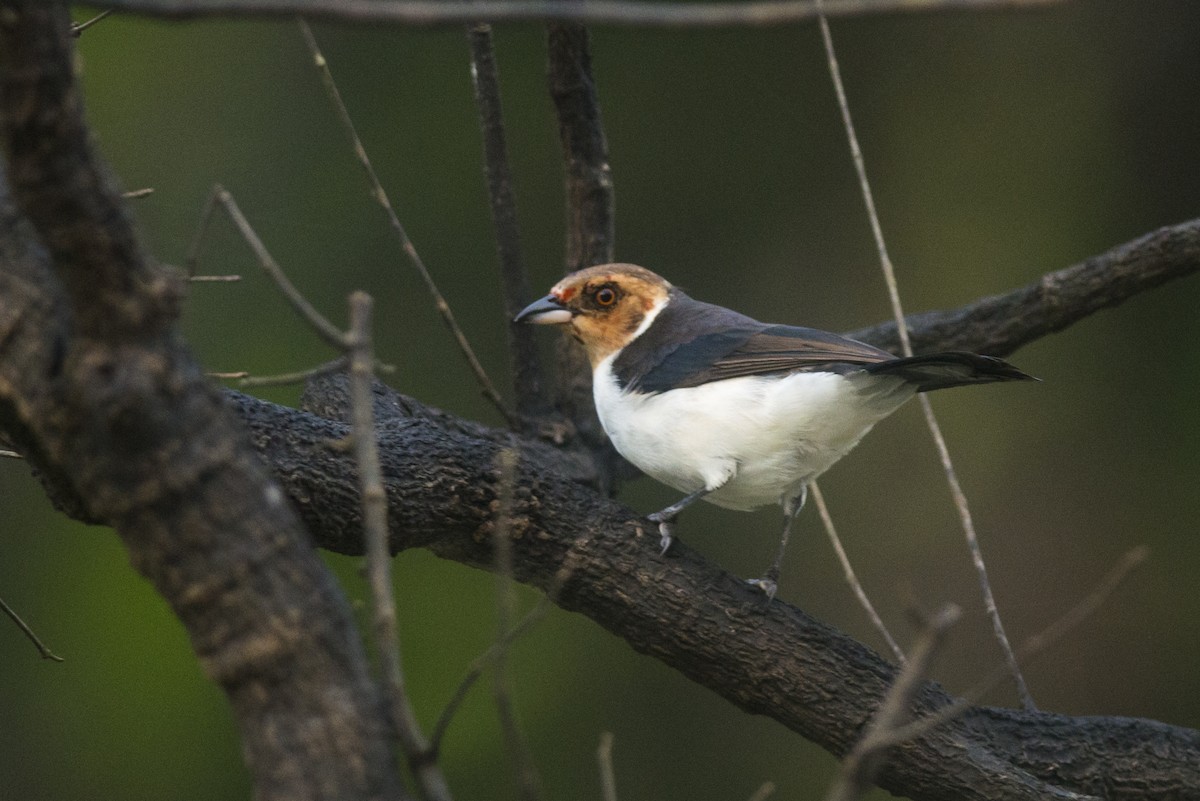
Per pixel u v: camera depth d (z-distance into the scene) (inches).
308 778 161.8
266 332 523.8
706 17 112.7
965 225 558.9
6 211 177.8
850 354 306.7
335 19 122.5
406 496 258.1
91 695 490.9
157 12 123.9
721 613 269.9
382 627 157.8
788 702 269.0
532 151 553.3
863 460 536.1
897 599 518.9
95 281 157.9
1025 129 565.6
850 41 573.0
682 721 511.8
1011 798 261.9
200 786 485.4
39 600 496.4
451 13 120.4
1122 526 519.8
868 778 145.6
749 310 555.8
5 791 479.2
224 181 545.3
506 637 157.3
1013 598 515.5
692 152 564.7
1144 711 501.4
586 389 372.5
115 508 165.6
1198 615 506.0
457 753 495.5
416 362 532.1
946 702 269.9
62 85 147.9
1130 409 532.1
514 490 266.4
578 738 501.0
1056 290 354.3
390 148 552.4
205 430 165.5
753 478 314.7
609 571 270.2
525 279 366.0
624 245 554.6
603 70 566.3
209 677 167.2
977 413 538.0
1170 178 549.0
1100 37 560.7
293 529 169.8
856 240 560.4
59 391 165.6
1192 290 533.6
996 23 568.4
